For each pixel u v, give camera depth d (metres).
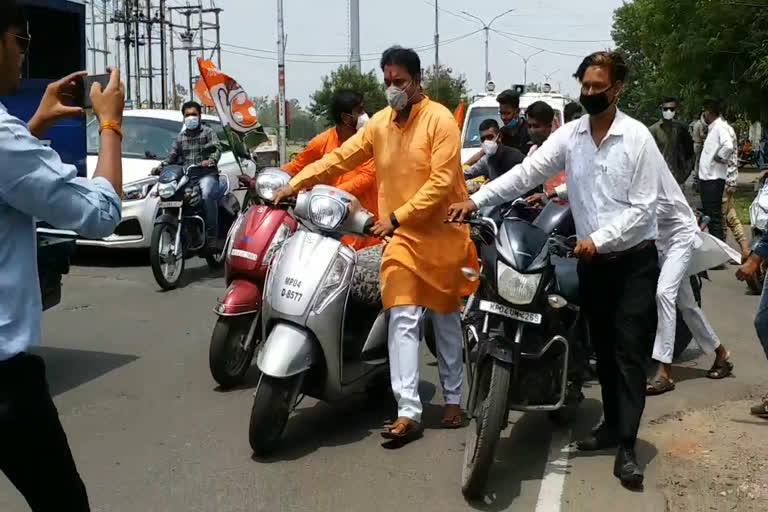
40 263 5.87
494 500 4.24
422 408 5.25
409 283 4.82
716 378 6.24
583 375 5.32
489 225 4.31
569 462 4.71
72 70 7.80
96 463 4.67
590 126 4.35
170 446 4.92
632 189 4.23
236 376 5.96
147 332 7.48
